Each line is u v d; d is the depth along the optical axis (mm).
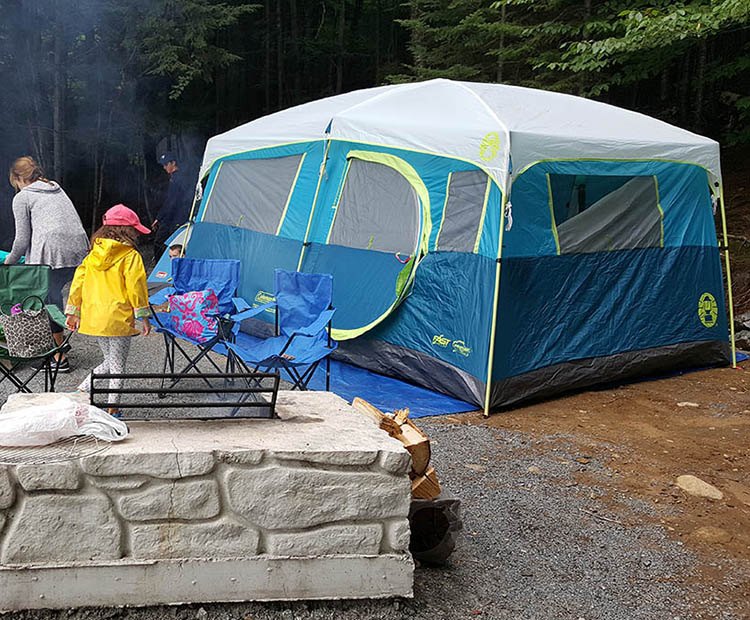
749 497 4273
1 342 4922
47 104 13250
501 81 11969
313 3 19609
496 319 5473
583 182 6328
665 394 6242
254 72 18578
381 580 2777
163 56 12445
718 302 7082
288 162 7586
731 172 12844
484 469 4457
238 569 2654
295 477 2660
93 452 2547
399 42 19781
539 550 3494
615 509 4027
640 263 6453
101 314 4246
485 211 5672
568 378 5988
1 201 13070
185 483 2588
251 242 7688
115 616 2584
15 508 2496
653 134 6777
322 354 4984
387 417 3184
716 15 8500
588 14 10969
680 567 3439
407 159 6344
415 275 6090
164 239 10570
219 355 6832
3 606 2500
